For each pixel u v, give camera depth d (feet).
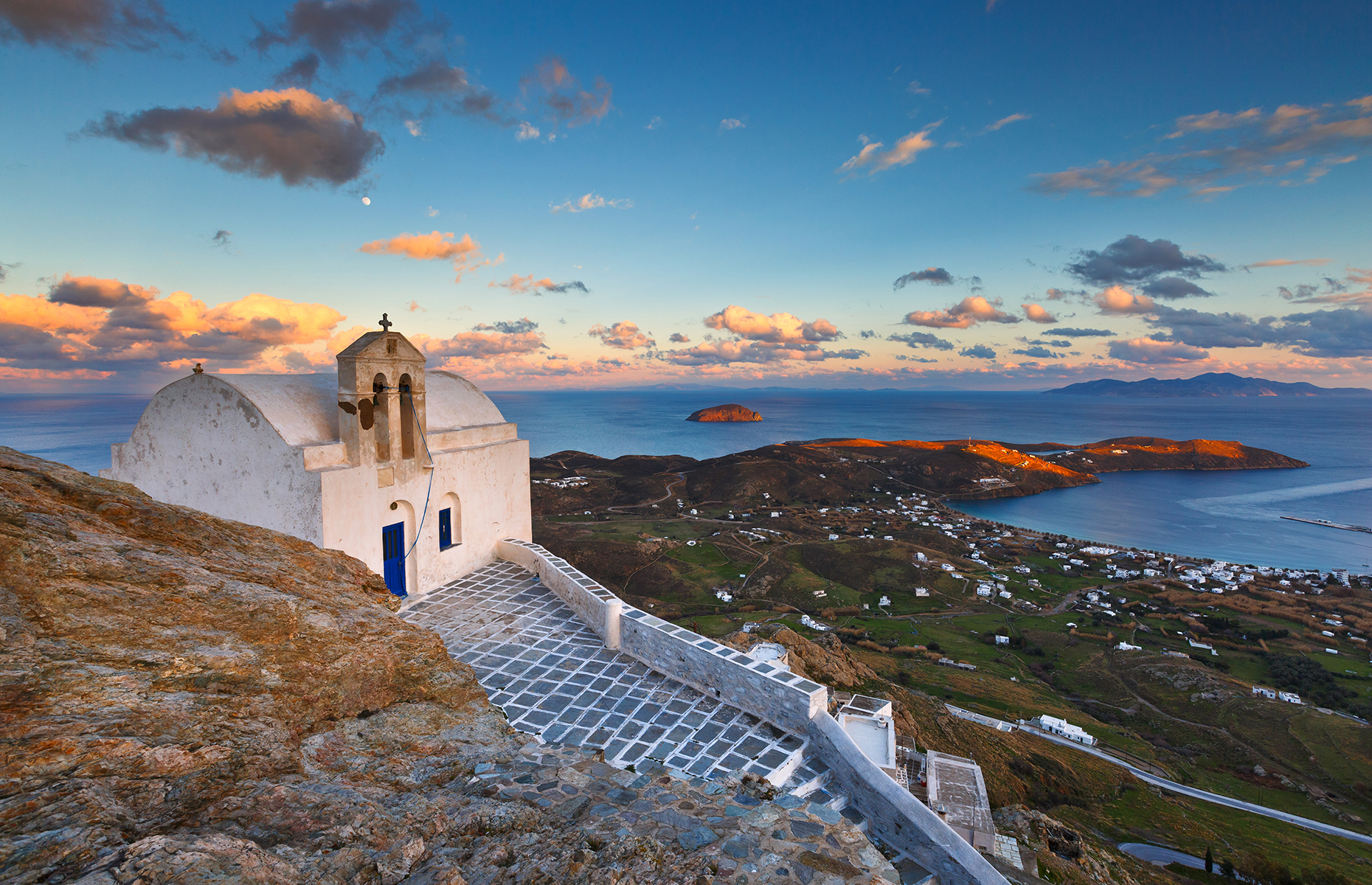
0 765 13.53
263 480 52.39
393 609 33.42
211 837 13.42
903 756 99.81
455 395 73.92
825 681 166.20
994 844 81.20
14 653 16.57
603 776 23.34
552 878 15.79
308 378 61.57
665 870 17.17
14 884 10.85
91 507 25.36
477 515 69.36
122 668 18.21
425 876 15.35
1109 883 89.71
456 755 24.29
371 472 55.36
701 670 45.78
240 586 24.54
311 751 21.06
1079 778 172.35
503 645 52.08
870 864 18.83
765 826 20.40
